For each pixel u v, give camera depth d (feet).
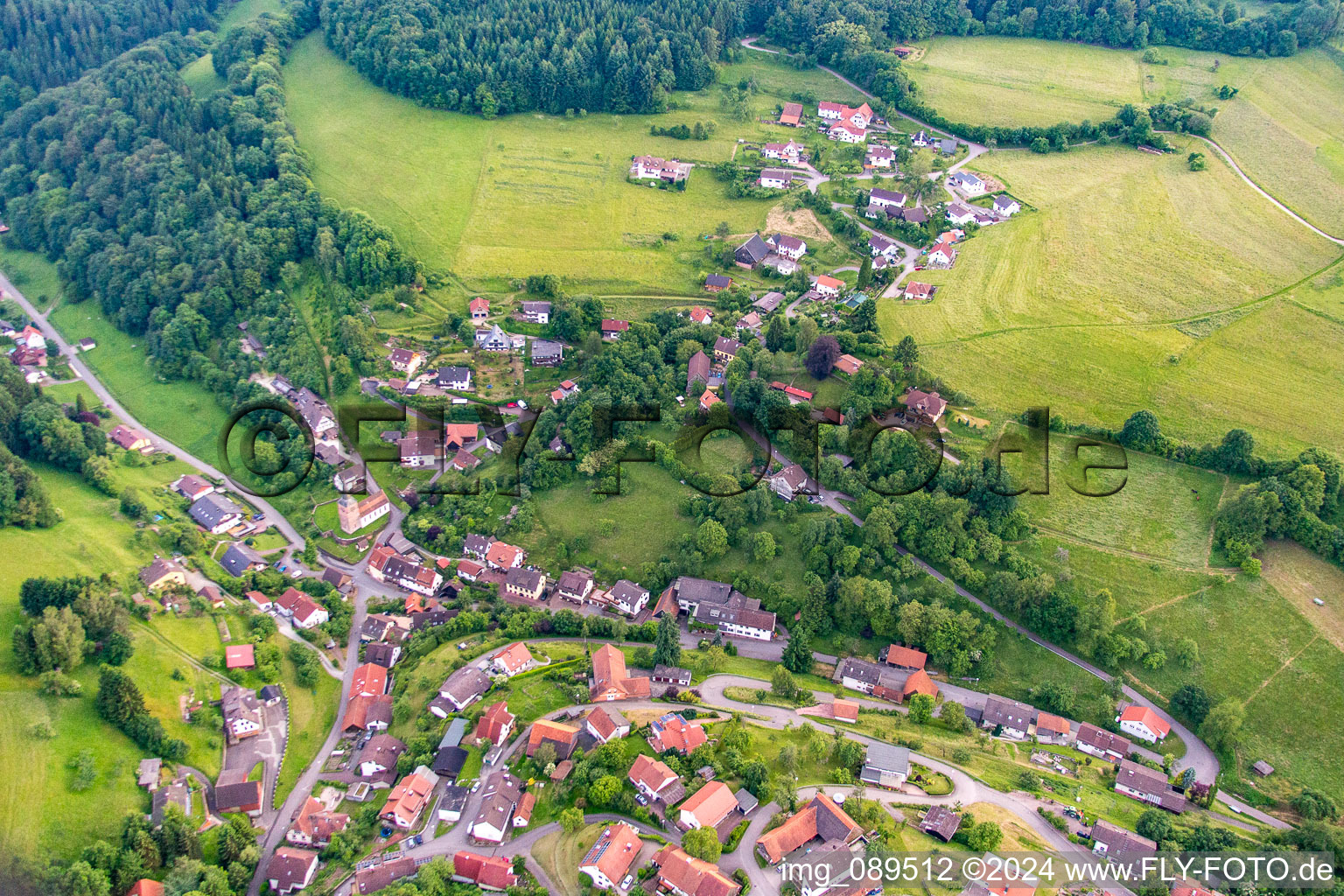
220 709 568.82
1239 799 526.16
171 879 457.27
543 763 504.02
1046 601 607.78
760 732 535.60
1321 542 613.11
